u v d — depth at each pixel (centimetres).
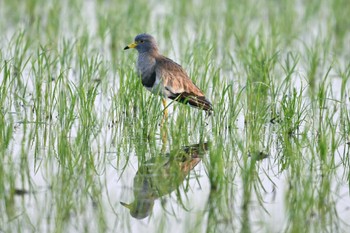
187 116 1541
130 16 2262
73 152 1362
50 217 1095
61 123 1491
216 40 2070
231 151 1380
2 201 1141
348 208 1146
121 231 1059
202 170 1302
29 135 1420
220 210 1138
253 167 1253
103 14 2269
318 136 1461
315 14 2448
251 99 1565
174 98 1570
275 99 1644
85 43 1934
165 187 1222
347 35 2328
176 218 1108
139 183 1235
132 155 1368
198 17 2330
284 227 1080
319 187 1217
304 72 1938
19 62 1744
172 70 1577
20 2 2527
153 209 1138
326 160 1309
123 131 1483
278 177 1273
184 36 2184
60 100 1523
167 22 2173
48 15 2264
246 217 1113
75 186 1205
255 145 1405
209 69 1841
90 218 1098
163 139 1450
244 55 1903
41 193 1173
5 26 2241
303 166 1311
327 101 1689
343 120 1539
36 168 1276
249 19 2361
